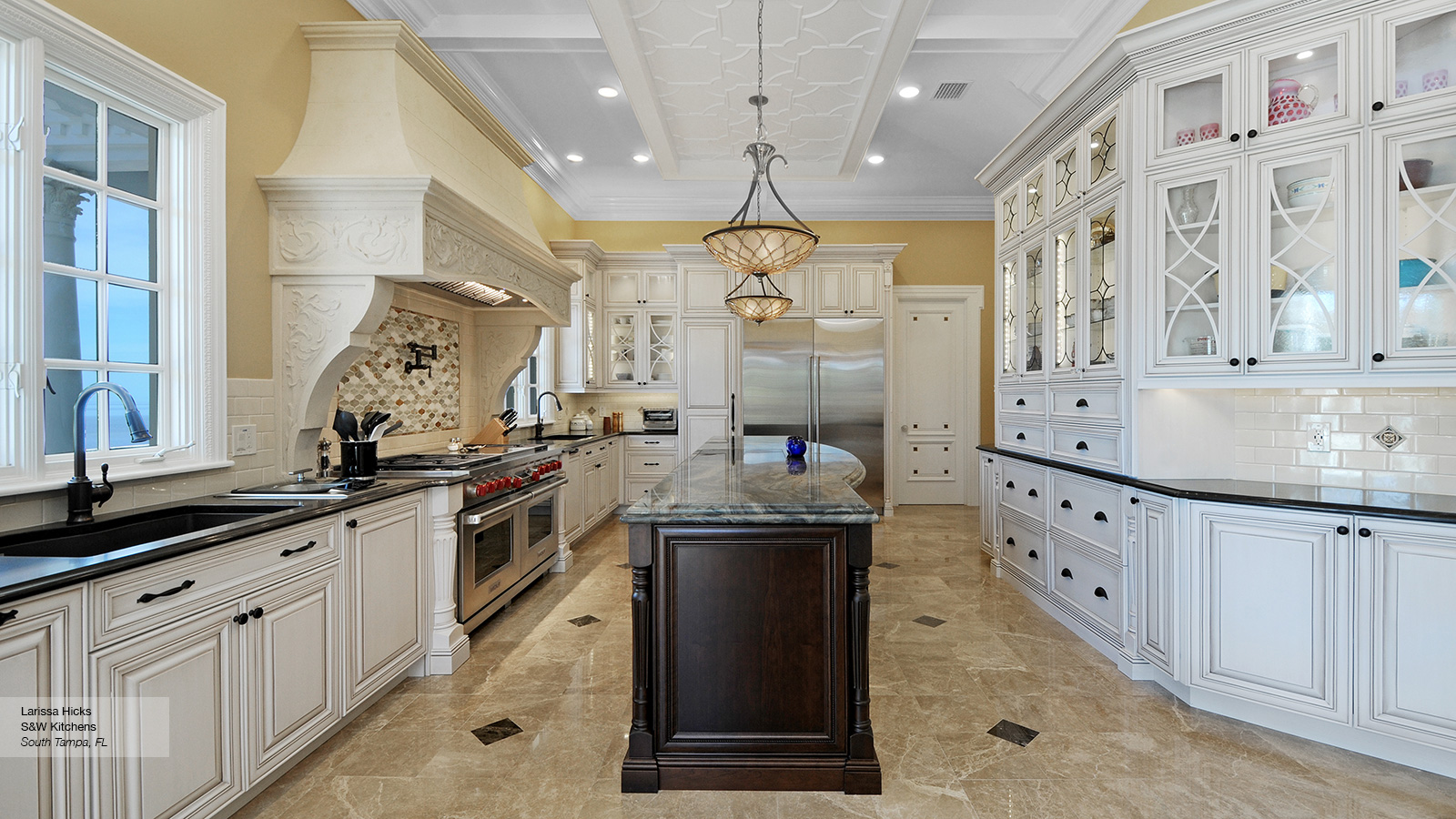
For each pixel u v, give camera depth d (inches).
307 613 79.7
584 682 106.3
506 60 153.9
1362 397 98.6
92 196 77.2
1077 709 96.1
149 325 85.1
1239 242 97.1
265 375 101.9
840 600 77.5
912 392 269.4
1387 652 80.6
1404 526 79.1
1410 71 87.3
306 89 109.9
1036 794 75.2
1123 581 108.9
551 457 167.9
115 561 55.3
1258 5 93.6
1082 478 122.7
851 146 180.2
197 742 63.4
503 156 151.3
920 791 76.0
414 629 105.4
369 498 91.7
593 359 259.0
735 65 141.5
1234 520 91.1
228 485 93.8
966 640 123.8
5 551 63.1
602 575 171.3
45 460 69.8
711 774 76.5
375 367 134.0
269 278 103.4
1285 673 87.5
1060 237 133.4
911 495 270.1
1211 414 108.4
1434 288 85.0
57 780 50.9
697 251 245.0
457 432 168.1
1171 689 102.0
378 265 103.3
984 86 167.8
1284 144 93.7
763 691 77.8
